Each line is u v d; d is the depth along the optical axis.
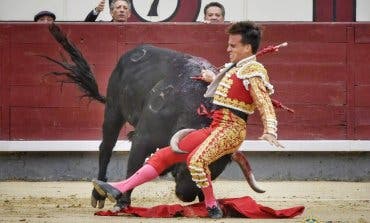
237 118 10.77
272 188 16.09
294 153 17.56
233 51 10.82
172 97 11.39
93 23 17.19
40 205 13.19
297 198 14.58
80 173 17.53
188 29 17.14
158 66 12.01
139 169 11.00
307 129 17.42
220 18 17.62
